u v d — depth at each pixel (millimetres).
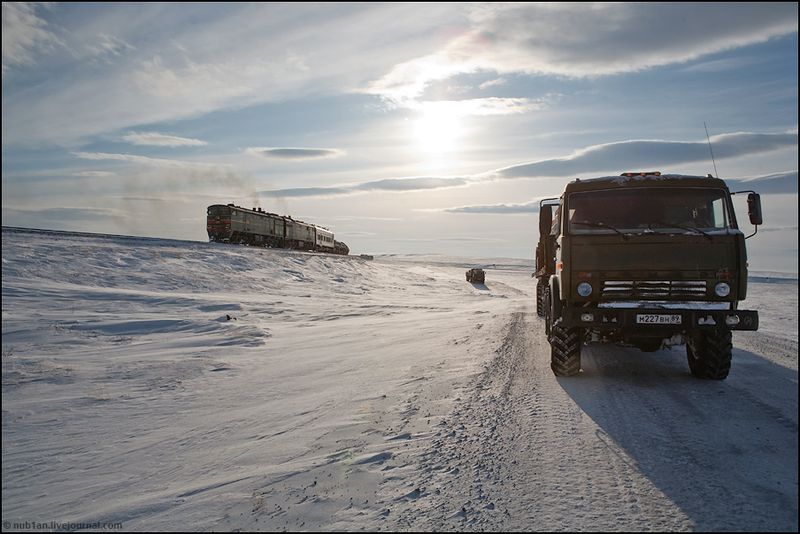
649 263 6602
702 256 6543
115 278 24672
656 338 7062
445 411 5555
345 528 3074
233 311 18938
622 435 4629
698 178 7066
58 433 6066
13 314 15117
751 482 3582
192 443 5512
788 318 22969
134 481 4562
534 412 5414
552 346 7301
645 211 6969
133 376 8883
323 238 68250
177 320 15070
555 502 3316
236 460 4758
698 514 3119
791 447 4281
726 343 6719
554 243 9023
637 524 3004
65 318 14984
